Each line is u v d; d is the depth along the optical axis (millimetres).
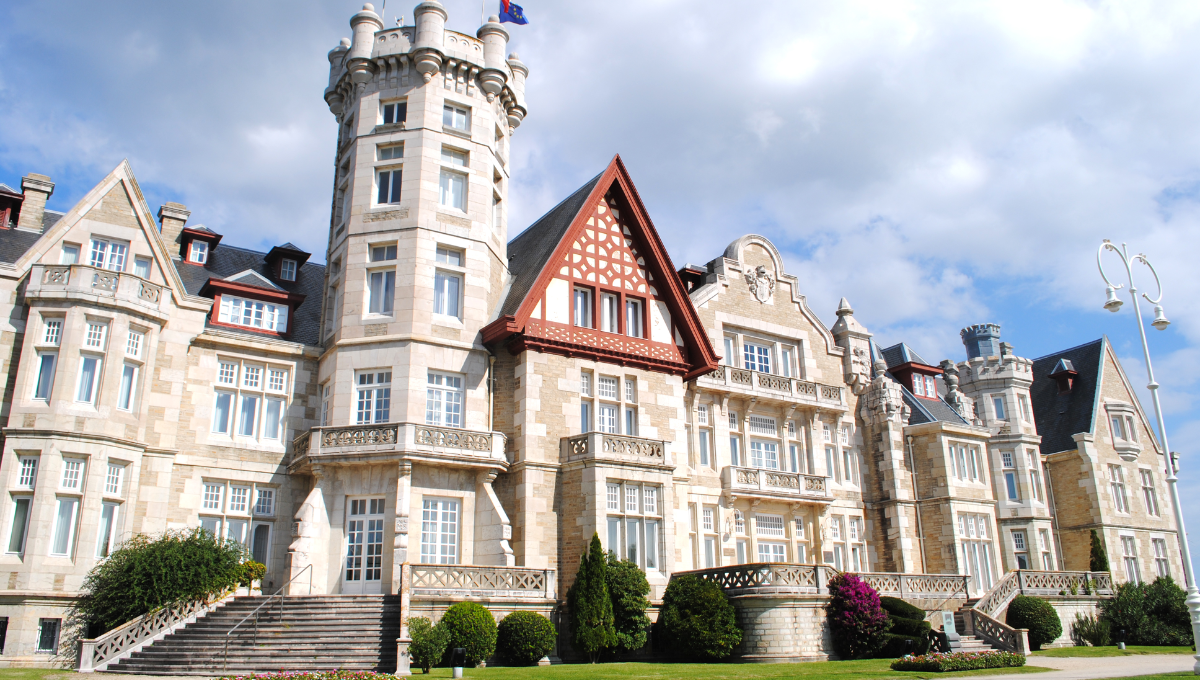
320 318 30469
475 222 28391
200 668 19219
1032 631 29578
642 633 24172
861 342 37594
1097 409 42781
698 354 30438
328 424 26141
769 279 35594
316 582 23812
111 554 22375
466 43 29812
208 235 31234
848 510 34875
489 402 26891
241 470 26031
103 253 25500
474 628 21281
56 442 22547
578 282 28609
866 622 24469
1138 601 33219
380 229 27469
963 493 35625
